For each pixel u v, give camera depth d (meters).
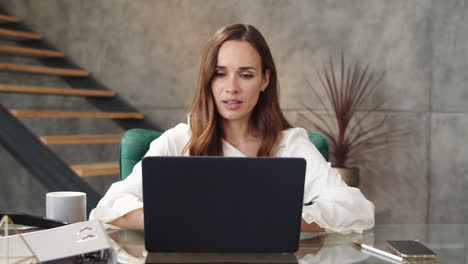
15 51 3.73
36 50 3.91
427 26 3.39
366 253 1.02
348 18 3.53
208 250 0.89
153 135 1.84
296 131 1.63
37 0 4.32
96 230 0.89
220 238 0.89
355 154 3.54
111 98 4.15
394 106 3.47
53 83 4.34
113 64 4.12
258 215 0.88
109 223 1.21
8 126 3.04
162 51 3.98
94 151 4.24
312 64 3.62
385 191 3.51
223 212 0.88
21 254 0.84
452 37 3.35
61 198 1.24
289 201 0.88
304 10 3.62
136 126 4.09
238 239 0.89
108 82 4.14
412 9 3.41
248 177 0.86
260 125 1.61
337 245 1.09
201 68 1.47
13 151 3.06
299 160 0.86
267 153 1.58
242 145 1.59
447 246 1.09
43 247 0.85
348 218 1.24
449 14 3.35
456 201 3.39
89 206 3.14
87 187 3.15
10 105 4.46
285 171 0.86
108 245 0.86
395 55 3.45
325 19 3.58
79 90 3.76
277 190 0.87
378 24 3.47
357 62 3.52
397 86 3.46
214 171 0.86
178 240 0.88
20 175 4.51
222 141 1.56
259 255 0.89
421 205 3.46
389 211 3.51
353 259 0.97
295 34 3.65
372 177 3.52
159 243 0.88
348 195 1.28
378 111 3.50
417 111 3.44
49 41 4.30
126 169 1.77
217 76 1.45
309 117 3.63
